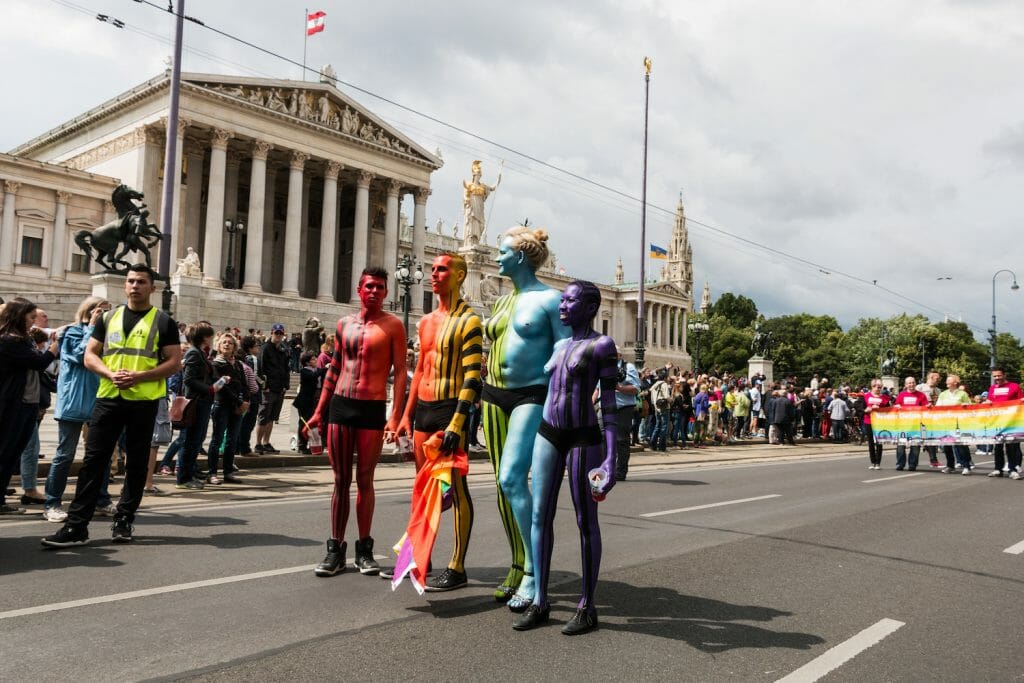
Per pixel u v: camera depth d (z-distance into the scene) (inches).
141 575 273.9
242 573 281.4
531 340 253.8
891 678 195.5
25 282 2199.8
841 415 1354.6
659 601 260.4
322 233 2518.5
